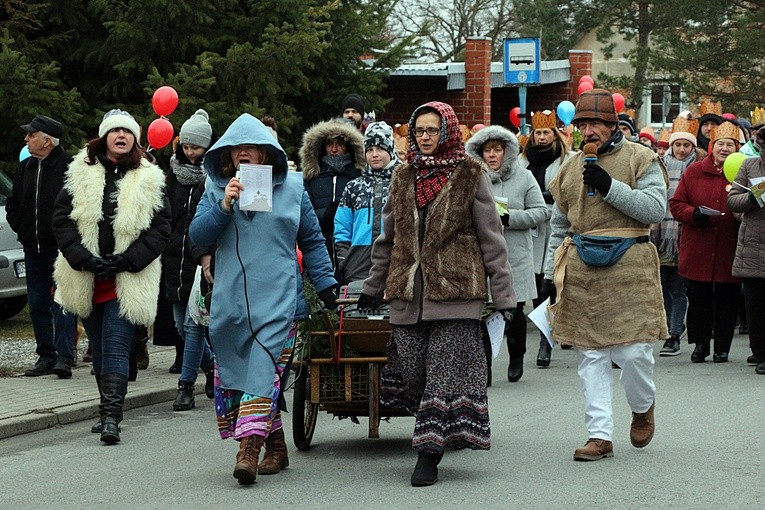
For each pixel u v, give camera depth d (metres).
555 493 15.70
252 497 15.94
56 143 26.72
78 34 42.41
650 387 18.19
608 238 17.91
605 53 104.19
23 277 33.66
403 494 15.88
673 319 31.45
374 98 45.34
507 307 16.55
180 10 40.06
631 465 17.36
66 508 15.65
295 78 41.81
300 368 18.66
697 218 28.69
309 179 25.66
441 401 16.42
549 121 30.28
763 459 17.67
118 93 42.94
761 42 81.38
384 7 47.75
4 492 16.69
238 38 41.94
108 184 20.42
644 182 17.92
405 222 16.78
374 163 22.84
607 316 17.91
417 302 16.69
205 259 18.23
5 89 39.19
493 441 19.45
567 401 23.62
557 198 18.48
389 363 17.12
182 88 39.75
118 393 20.34
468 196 16.67
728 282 28.95
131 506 15.65
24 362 28.91
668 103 102.56
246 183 16.64
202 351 23.89
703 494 15.50
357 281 22.67
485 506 15.09
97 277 20.31
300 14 41.66
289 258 17.17
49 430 21.56
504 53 42.56
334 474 17.36
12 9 40.72
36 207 26.50
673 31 86.19
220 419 17.48
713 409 22.14
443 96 56.03
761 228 27.08
